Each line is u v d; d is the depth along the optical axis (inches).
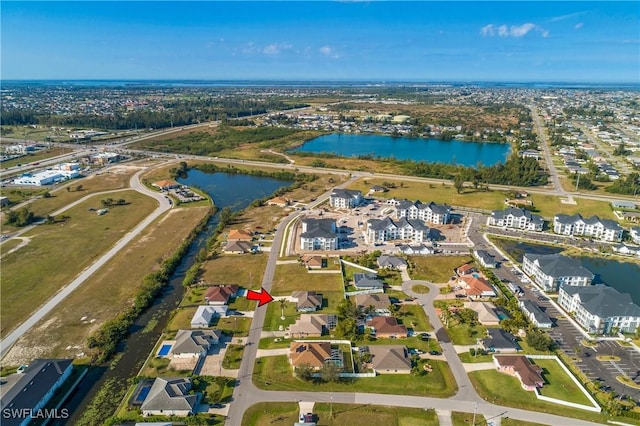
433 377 4286.4
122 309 5561.0
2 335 4985.2
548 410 3868.1
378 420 3740.2
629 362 4576.8
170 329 5108.3
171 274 6619.1
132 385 4210.1
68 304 5659.5
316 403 3934.5
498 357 4488.2
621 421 3742.6
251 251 7308.1
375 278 6235.2
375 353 4562.0
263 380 4242.1
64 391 4114.2
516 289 6038.4
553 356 4616.1
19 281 6259.8
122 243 7691.9
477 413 3828.7
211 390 4089.6
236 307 5595.5
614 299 5177.2
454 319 5305.1
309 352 4468.5
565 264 6171.3
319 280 6314.0
